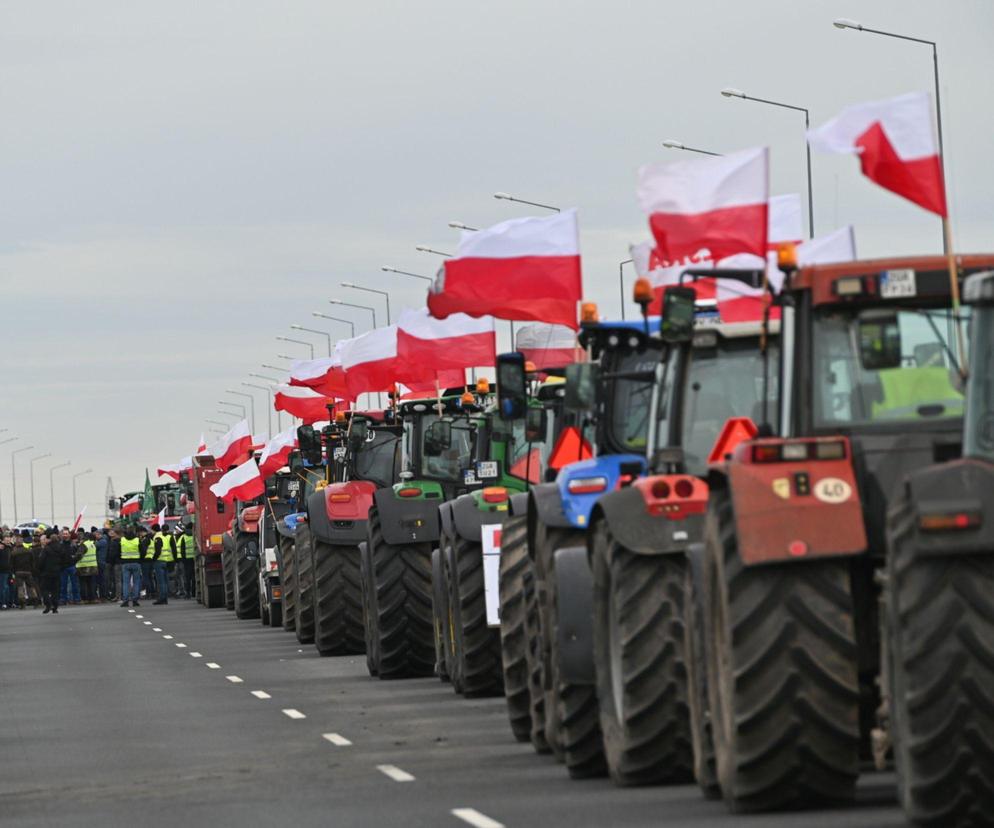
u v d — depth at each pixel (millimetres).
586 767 37188
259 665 75688
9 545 168125
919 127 31062
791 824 28094
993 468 25469
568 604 37188
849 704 28703
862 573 29469
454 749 43656
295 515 98125
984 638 25453
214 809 34844
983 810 25812
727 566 29172
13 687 69500
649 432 38344
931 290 29828
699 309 44344
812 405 29984
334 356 93688
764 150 37062
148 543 166875
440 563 60688
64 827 33469
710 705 31188
